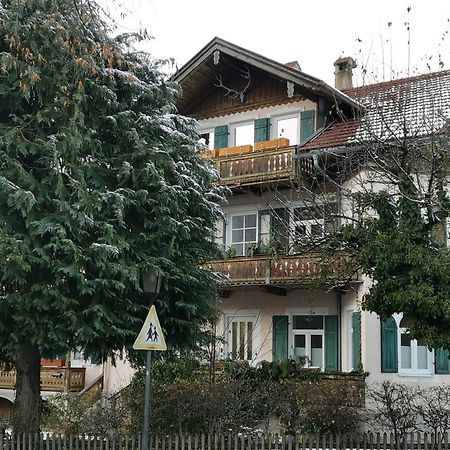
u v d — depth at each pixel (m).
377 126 16.11
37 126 11.66
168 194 12.16
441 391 15.48
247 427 14.30
